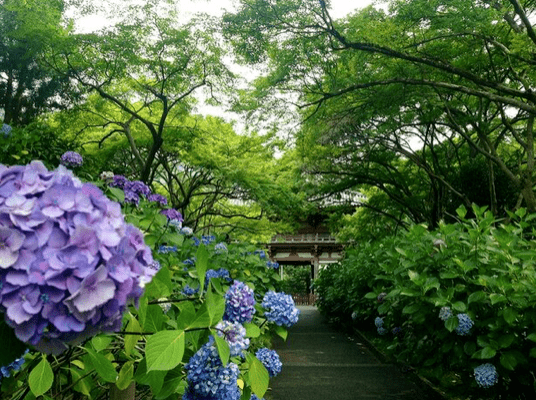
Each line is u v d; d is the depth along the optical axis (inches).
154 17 515.2
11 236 45.4
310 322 644.7
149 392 101.1
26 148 220.8
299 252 1905.8
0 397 67.4
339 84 481.1
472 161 631.2
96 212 49.6
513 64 466.3
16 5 500.4
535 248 184.2
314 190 761.0
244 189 676.7
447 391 211.2
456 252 189.0
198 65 557.9
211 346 64.0
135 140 656.4
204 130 645.3
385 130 578.2
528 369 169.0
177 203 749.3
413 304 195.2
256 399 83.4
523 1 427.2
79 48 524.4
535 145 632.4
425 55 442.6
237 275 244.5
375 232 891.4
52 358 72.2
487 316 177.3
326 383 245.4
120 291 48.3
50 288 45.0
